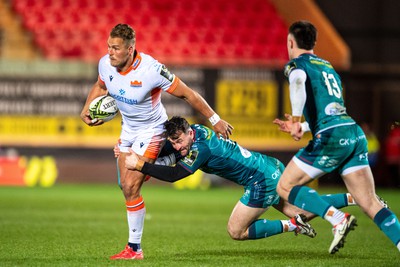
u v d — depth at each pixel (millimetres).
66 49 82875
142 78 27969
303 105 25781
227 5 90125
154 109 29031
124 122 29625
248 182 29875
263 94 73812
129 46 27438
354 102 79625
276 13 89938
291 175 26375
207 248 33469
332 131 25891
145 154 29188
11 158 73688
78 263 27938
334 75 26828
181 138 28000
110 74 28375
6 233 38188
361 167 26391
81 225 42594
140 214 29125
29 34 84062
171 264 27828
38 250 32000
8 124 73125
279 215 50750
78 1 88375
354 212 53875
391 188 78562
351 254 31547
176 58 83438
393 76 79938
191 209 53938
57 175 74250
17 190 68125
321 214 25656
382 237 38250
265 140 73938
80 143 73938
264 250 32875
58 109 73375
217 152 29094
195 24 88125
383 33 87188
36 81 73000
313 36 26922
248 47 85688
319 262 28703
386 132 79812
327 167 26109
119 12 87875
